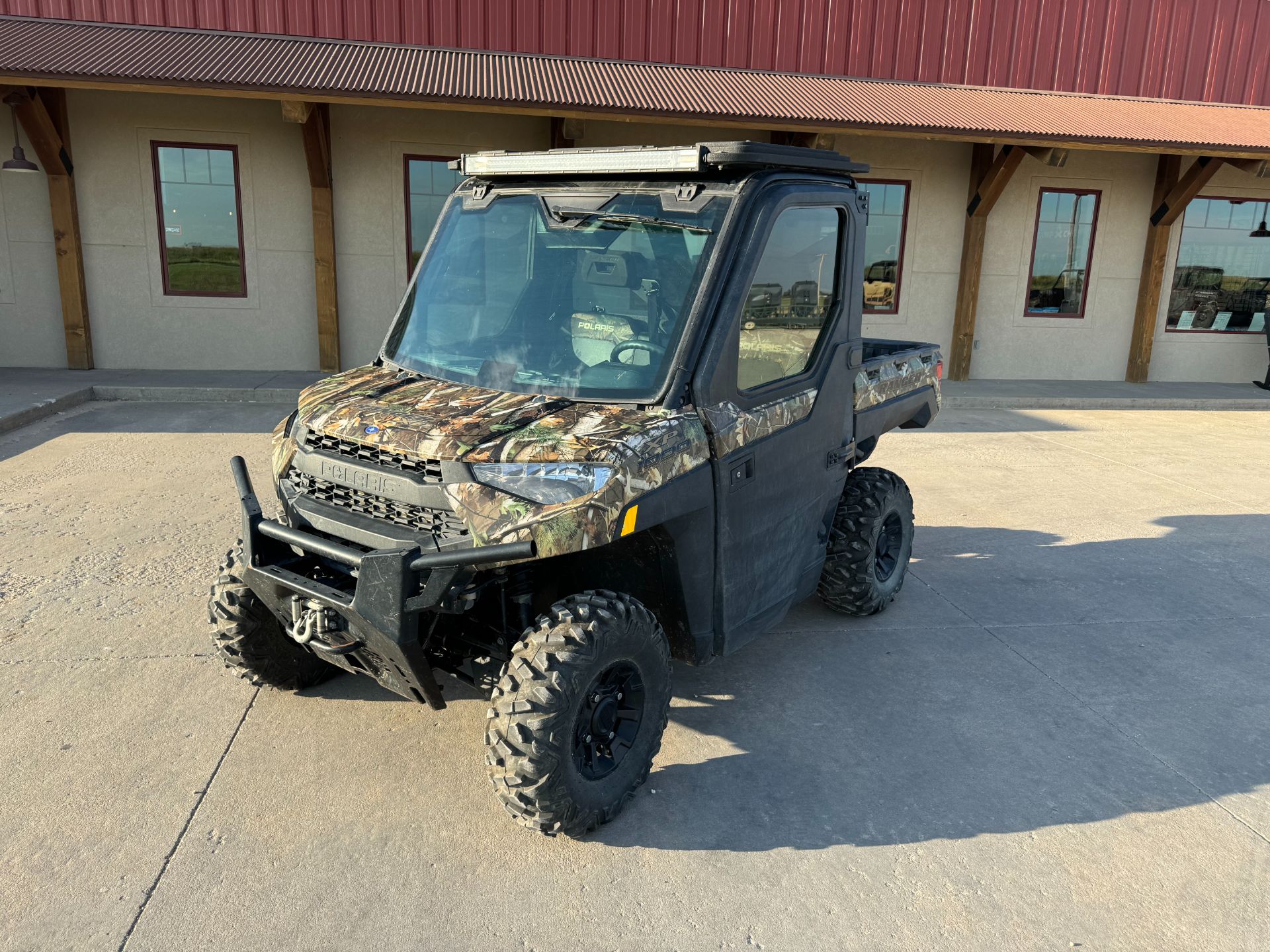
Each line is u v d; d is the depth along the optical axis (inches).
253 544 119.7
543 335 129.7
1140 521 279.1
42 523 231.9
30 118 405.1
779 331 139.2
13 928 99.3
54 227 438.9
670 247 127.0
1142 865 118.5
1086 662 179.6
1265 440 416.8
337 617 114.1
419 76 406.3
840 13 490.9
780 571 151.2
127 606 183.6
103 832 116.0
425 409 118.8
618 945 100.9
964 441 390.6
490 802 126.0
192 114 442.6
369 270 475.8
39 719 141.5
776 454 138.7
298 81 377.1
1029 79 519.2
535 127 475.8
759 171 132.2
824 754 142.2
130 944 97.9
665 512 114.3
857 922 106.3
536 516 101.6
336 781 129.2
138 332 463.2
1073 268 553.0
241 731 140.9
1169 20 524.1
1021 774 138.9
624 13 467.2
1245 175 554.3
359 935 100.7
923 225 528.4
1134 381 565.3
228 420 366.9
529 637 111.8
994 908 109.5
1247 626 200.5
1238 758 145.7
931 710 157.5
